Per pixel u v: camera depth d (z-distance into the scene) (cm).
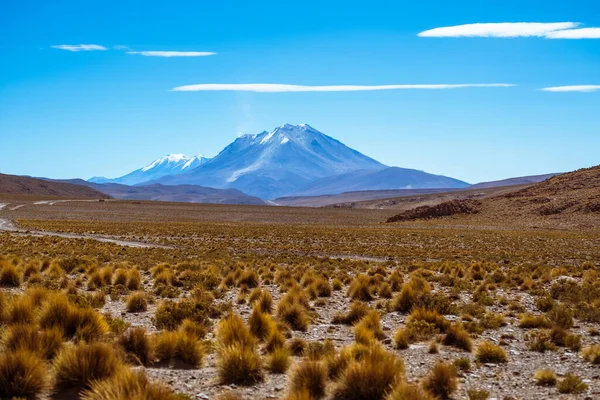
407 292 2012
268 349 1280
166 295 2242
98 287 2423
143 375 871
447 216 11681
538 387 1057
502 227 9262
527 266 3569
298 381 973
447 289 2591
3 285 2331
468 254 4750
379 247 5469
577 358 1304
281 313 1733
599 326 1738
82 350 955
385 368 965
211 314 1808
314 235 7038
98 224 8962
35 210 13325
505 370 1188
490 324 1692
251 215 13775
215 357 1205
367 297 2317
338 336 1531
